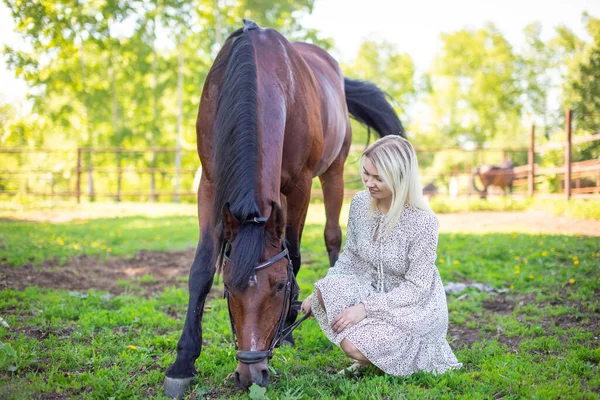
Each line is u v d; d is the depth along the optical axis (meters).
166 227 8.62
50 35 16.44
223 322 3.44
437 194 14.78
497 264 5.20
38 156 22.53
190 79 19.00
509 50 31.20
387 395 2.29
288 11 17.61
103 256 5.92
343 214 10.59
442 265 5.13
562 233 7.17
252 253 1.90
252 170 2.04
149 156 20.48
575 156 14.10
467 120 32.19
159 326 3.36
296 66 2.96
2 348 2.54
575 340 2.99
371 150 2.43
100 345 2.92
